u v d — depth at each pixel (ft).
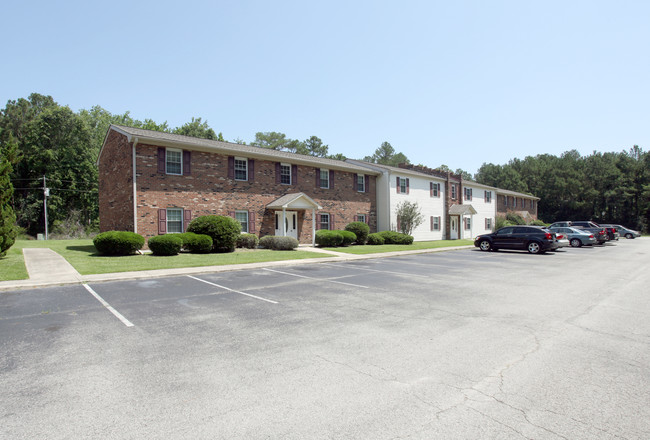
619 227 133.39
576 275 40.04
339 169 87.97
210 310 23.93
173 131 158.71
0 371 14.17
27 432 10.03
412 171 107.96
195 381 13.32
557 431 10.07
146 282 34.71
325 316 22.45
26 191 137.69
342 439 9.72
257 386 12.92
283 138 228.63
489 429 10.18
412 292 30.17
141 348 16.78
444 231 116.37
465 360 15.34
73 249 61.82
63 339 18.02
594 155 233.55
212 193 66.23
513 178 223.51
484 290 31.09
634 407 11.40
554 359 15.44
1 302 26.11
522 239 69.77
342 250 69.00
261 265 46.65
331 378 13.58
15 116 162.61
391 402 11.78
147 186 59.00
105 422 10.56
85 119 162.50
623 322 21.17
